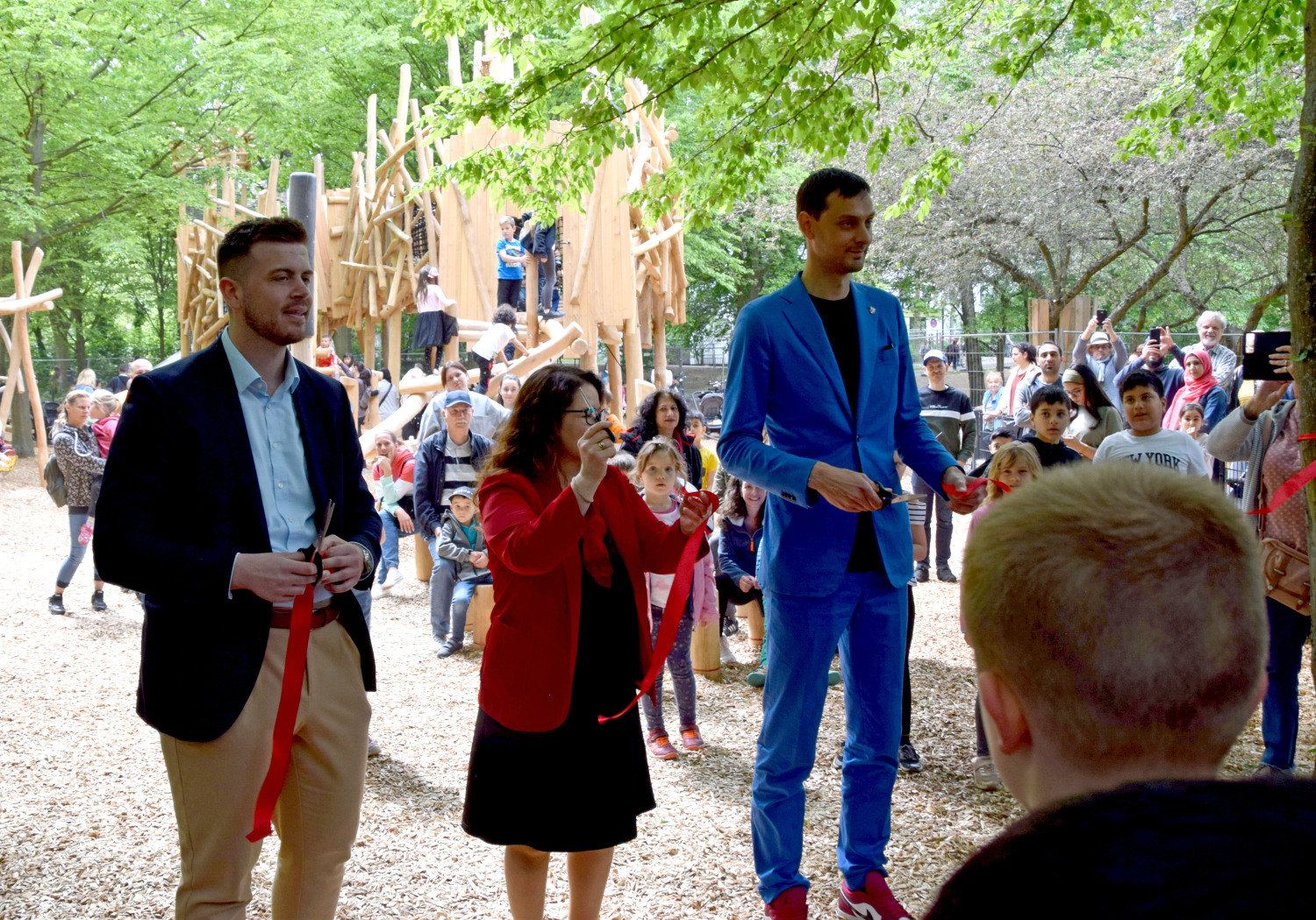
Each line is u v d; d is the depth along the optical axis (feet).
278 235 7.91
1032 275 65.77
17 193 58.08
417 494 21.67
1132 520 2.28
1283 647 13.53
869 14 14.69
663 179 17.44
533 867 8.94
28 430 65.92
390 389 48.73
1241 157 47.24
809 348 10.15
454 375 24.23
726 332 110.01
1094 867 1.65
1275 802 1.73
